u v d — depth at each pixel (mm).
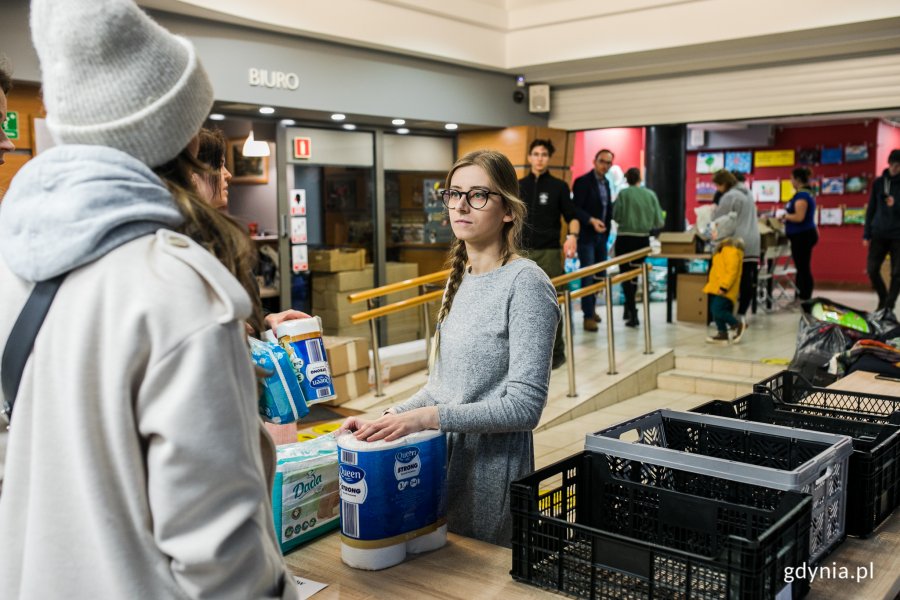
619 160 11602
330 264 6852
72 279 893
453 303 1933
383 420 1632
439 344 1926
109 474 864
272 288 6539
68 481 865
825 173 13375
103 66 881
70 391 858
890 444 1849
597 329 8352
